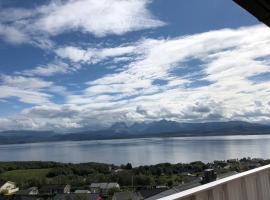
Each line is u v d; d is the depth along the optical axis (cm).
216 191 291
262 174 393
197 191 258
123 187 2497
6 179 4216
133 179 2684
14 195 3272
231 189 318
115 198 1591
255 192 366
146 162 6912
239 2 217
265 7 225
